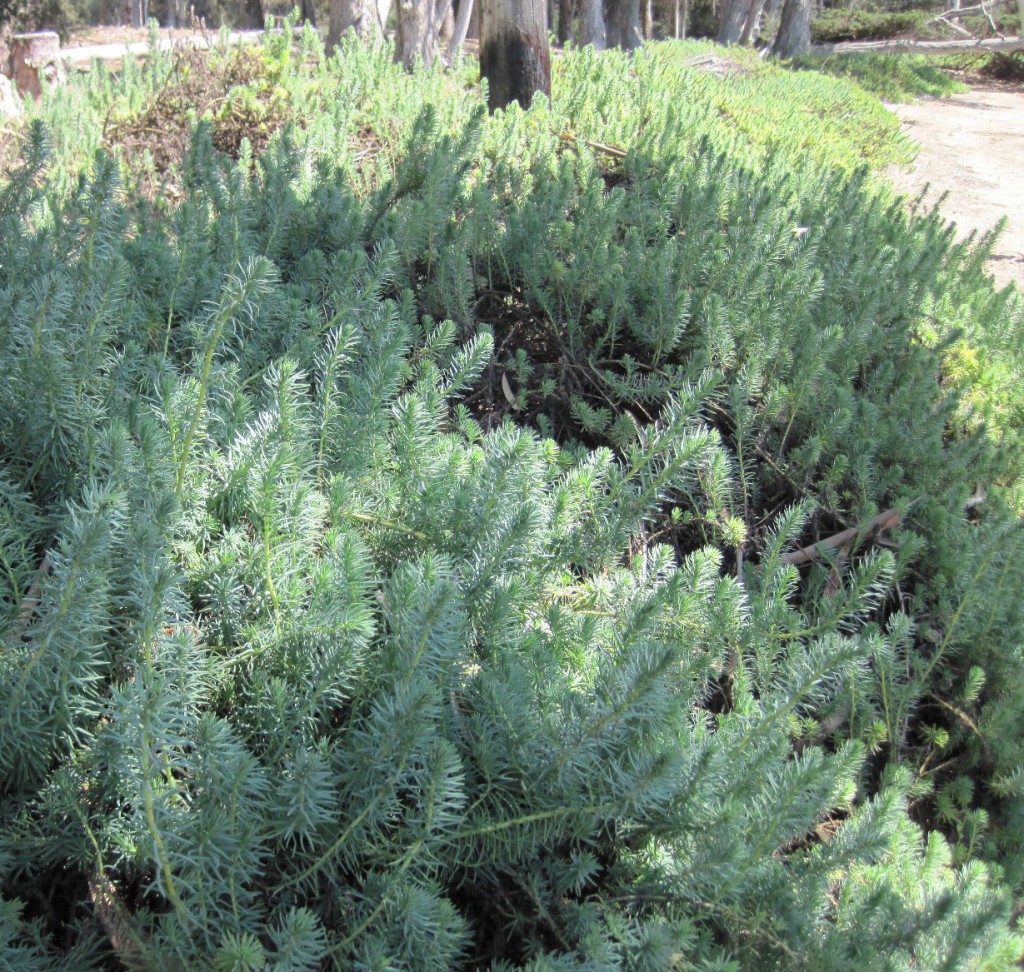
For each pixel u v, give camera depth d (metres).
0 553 1.84
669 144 6.20
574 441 3.37
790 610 2.77
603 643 2.26
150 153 5.03
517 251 4.20
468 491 2.38
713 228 4.46
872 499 3.46
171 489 2.08
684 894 1.88
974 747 2.76
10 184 3.20
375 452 2.52
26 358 2.21
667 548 2.54
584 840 1.88
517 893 1.91
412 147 4.34
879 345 4.21
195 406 2.28
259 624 2.02
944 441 4.17
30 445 2.30
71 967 1.57
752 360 3.50
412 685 1.69
